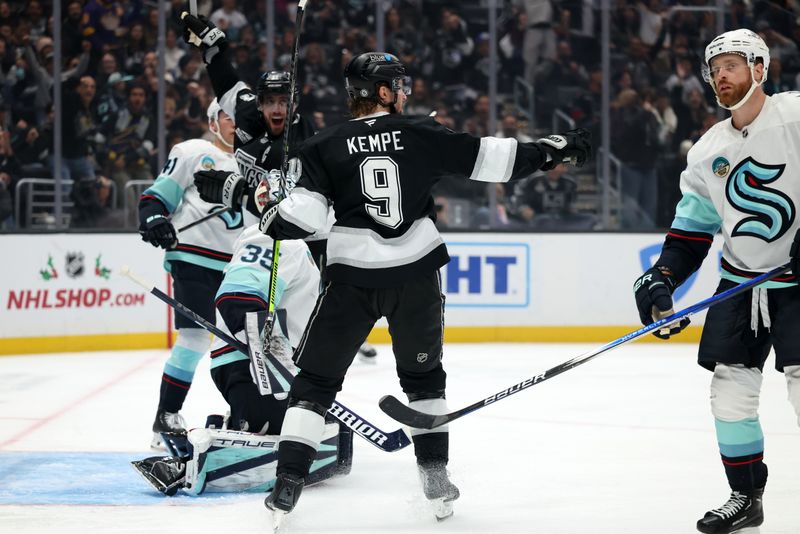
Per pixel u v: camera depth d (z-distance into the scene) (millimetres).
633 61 33000
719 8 33375
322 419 9477
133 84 31156
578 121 33125
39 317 26969
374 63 9547
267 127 12391
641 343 30109
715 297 8883
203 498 10781
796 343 8680
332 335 9375
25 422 16469
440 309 9570
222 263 14055
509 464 13016
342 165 9211
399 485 11641
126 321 28156
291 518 9953
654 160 32719
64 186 30609
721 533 9023
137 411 17719
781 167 8883
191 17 13484
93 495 10938
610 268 30391
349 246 9250
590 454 13711
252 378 11484
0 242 26438
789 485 11484
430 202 9562
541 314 30281
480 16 33500
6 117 30156
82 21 30891
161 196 13891
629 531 9531
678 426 16062
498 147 9281
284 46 33250
